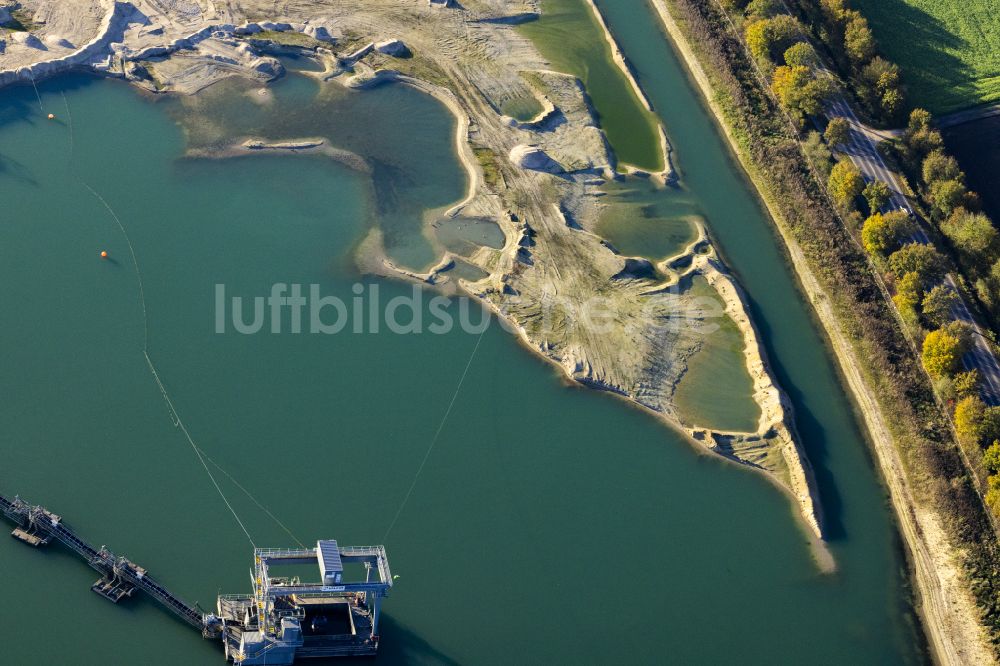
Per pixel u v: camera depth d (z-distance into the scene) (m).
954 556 111.69
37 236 128.12
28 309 120.94
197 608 99.19
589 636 102.31
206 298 124.50
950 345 123.19
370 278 129.12
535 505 111.00
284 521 106.31
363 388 118.19
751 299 134.12
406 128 147.62
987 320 131.50
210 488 108.12
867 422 123.88
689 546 110.31
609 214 140.88
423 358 122.00
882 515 116.44
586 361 123.88
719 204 144.25
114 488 107.19
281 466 110.50
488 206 138.75
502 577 105.12
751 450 118.88
